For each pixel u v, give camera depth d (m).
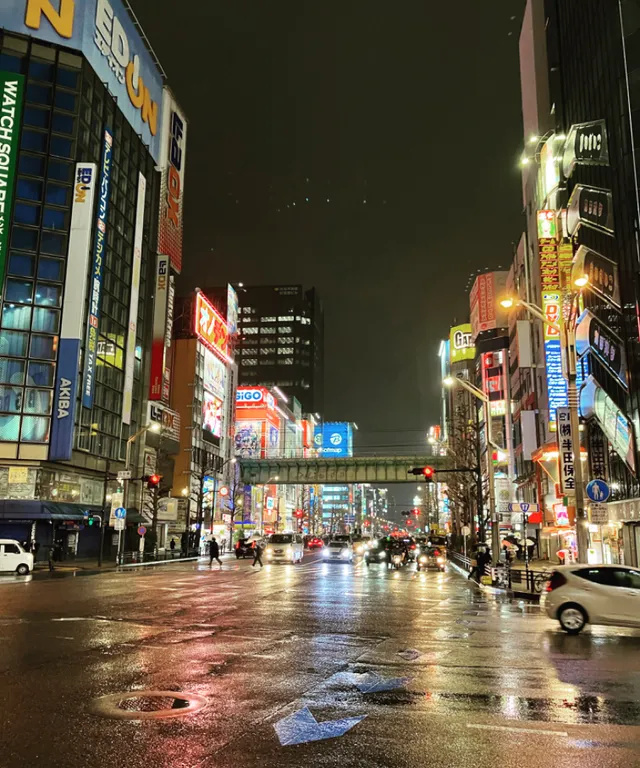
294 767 5.45
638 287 31.55
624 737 6.35
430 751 5.90
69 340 46.84
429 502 139.12
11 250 46.66
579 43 43.16
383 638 13.02
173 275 73.94
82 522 47.91
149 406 63.97
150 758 5.61
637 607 13.75
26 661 9.89
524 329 59.44
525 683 8.85
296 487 144.12
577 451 21.42
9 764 5.38
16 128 47.59
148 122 65.88
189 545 64.00
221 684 8.59
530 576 24.64
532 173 58.28
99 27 55.38
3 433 44.03
